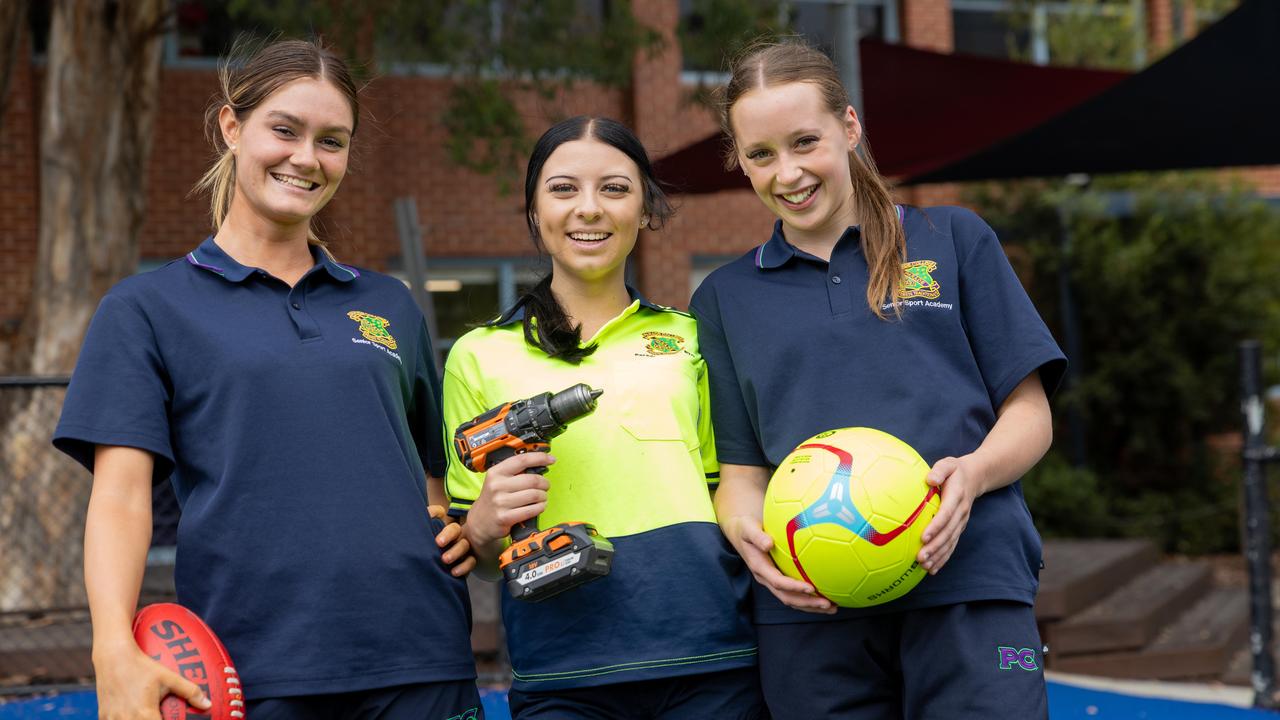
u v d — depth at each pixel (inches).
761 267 101.9
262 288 91.3
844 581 87.0
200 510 86.3
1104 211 404.2
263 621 85.0
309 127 90.9
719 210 410.0
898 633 95.4
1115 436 422.6
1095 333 414.0
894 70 259.8
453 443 100.2
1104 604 273.9
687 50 289.9
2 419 246.5
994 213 417.1
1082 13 421.1
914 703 93.4
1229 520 402.6
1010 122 279.4
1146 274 404.2
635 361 100.3
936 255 98.4
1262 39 214.8
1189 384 397.1
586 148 99.4
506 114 281.0
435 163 377.7
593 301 103.7
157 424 86.0
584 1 371.6
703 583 95.7
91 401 84.9
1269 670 198.4
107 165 252.1
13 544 236.1
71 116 249.6
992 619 91.9
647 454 97.6
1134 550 325.4
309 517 86.4
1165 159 281.3
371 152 124.0
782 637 96.1
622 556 95.7
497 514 89.5
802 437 95.9
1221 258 399.5
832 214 98.8
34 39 344.8
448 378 101.7
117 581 80.4
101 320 87.4
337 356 90.2
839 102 97.8
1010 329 96.0
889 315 96.3
